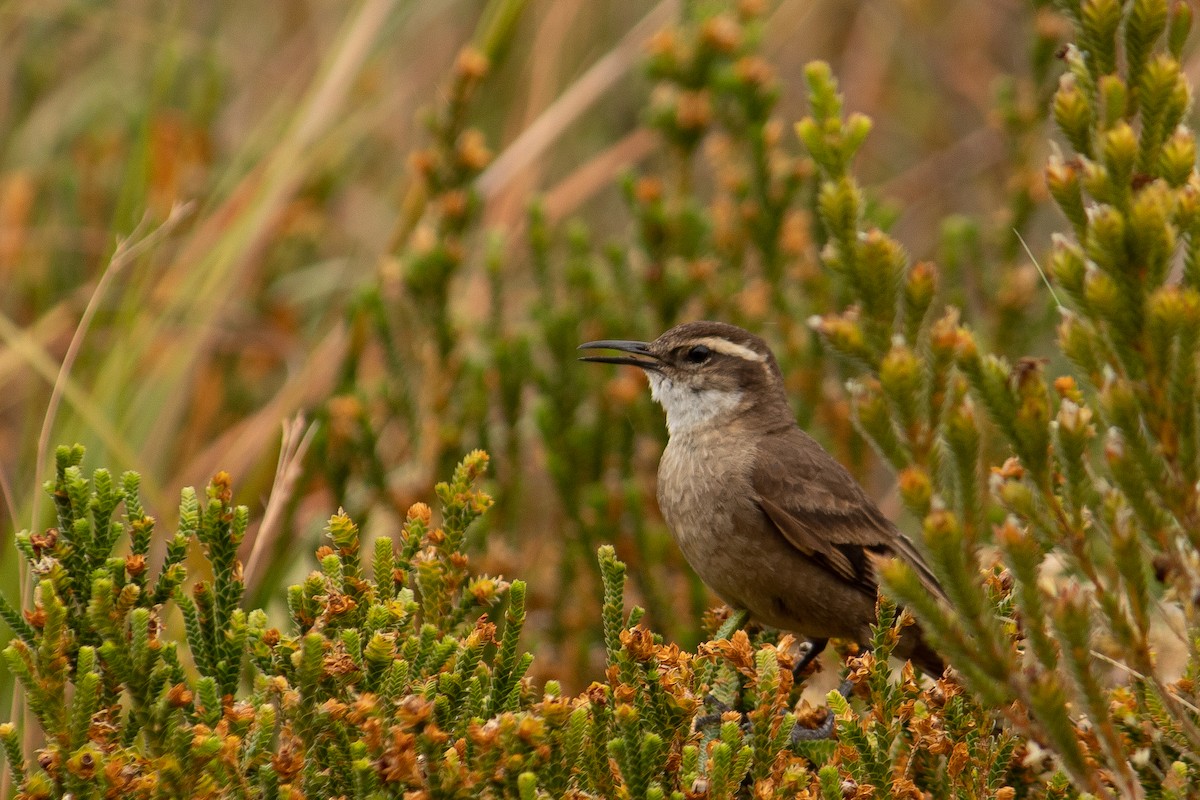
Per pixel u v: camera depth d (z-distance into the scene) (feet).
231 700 22.88
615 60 47.96
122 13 53.36
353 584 23.89
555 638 42.34
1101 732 19.65
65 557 23.30
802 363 45.85
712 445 37.17
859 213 20.63
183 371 41.50
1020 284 46.34
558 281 51.31
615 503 41.75
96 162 51.78
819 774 21.85
